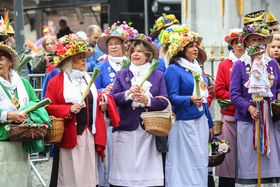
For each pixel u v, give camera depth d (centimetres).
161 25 1373
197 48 1181
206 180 1174
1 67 1041
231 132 1270
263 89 1188
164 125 1094
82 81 1116
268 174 1218
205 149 1174
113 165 1144
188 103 1149
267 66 1217
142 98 1112
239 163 1226
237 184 1236
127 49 1177
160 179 1133
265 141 1203
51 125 1055
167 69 1174
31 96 1074
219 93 1268
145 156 1130
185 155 1166
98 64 1371
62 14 3055
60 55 1105
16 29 1309
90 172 1105
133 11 2623
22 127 1003
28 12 3091
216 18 1855
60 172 1098
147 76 1120
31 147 1048
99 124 1112
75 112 1078
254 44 1215
